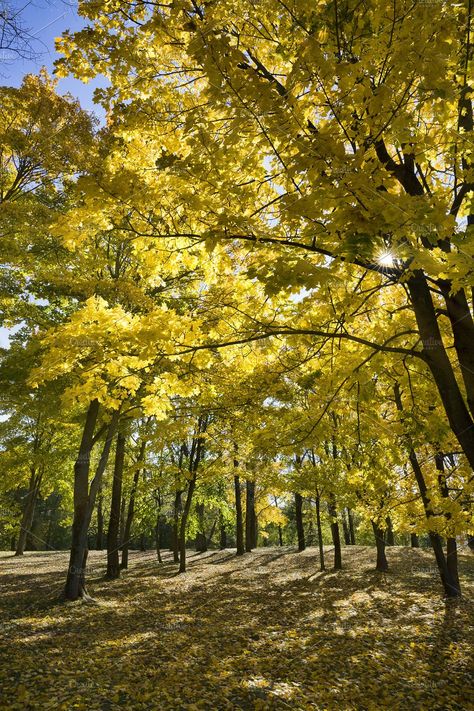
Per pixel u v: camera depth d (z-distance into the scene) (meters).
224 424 7.54
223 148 2.90
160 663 6.52
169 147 3.65
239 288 4.09
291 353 5.04
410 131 2.86
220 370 5.05
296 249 3.57
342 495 13.57
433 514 6.07
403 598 11.00
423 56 2.44
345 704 5.19
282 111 2.62
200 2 3.14
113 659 6.60
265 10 3.16
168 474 17.23
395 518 7.30
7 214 7.24
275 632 8.43
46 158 7.25
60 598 10.62
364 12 2.83
